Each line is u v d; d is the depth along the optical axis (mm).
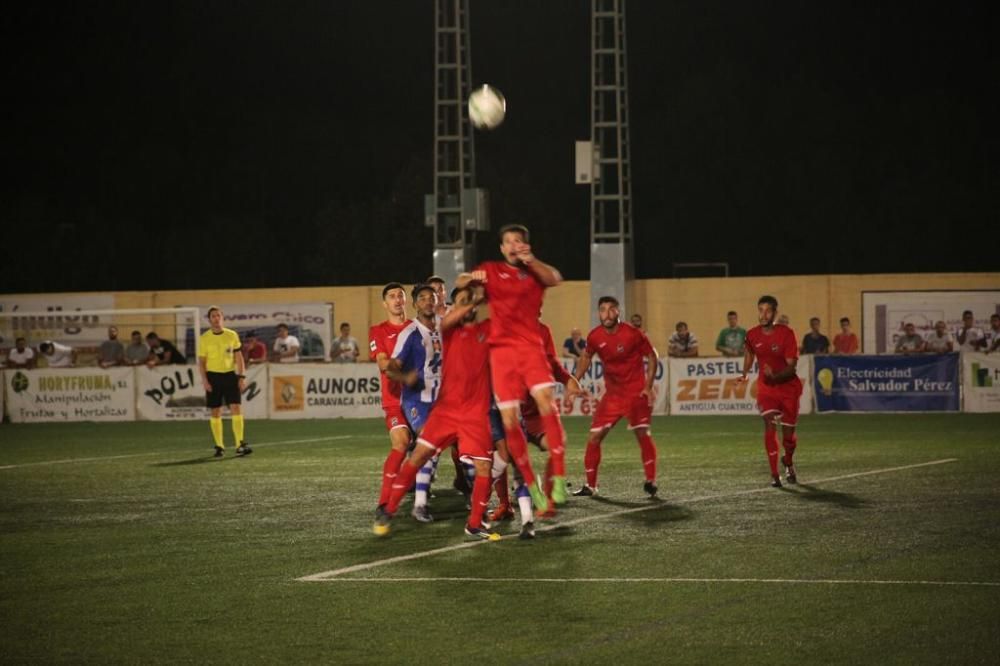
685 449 39125
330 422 56375
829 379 56219
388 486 23594
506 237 22016
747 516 23984
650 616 15797
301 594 17594
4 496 29812
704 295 71000
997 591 16953
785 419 29141
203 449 43094
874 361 55688
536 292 22234
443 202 65438
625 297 63281
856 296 69000
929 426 47312
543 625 15453
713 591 17188
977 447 37938
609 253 63125
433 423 21938
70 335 74375
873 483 28984
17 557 21031
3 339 74500
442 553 20594
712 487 28875
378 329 25234
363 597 17297
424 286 23938
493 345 22078
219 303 73812
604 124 63281
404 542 21844
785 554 19844
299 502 27688
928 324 67875
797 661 13656
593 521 23688
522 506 21875
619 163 63125
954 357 54969
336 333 73062
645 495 27594
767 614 15789
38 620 16328
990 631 14797
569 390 26609
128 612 16703
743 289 70562
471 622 15695
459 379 21688
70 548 21906
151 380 60344
